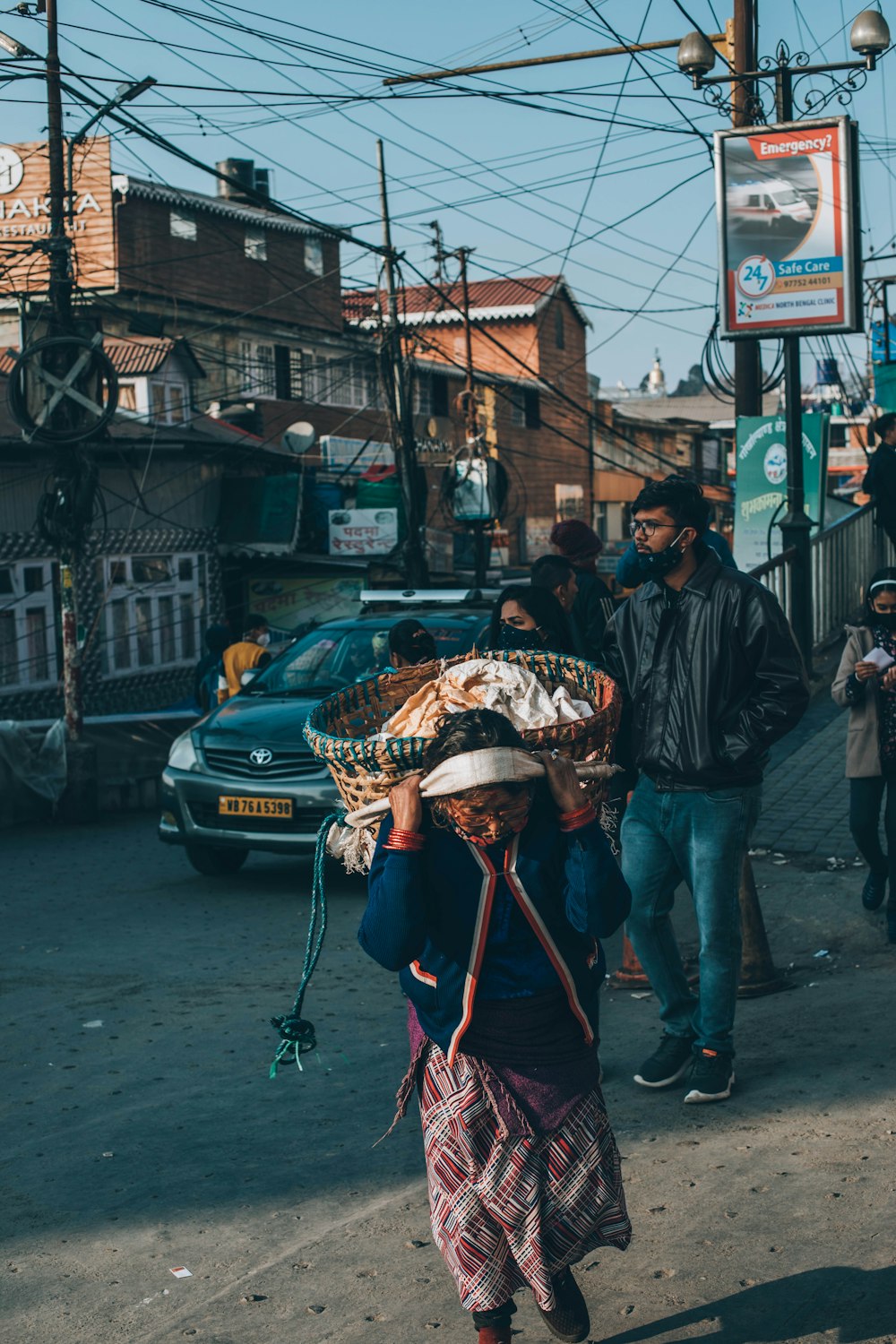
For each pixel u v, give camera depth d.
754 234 12.09
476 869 2.86
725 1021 4.59
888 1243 3.51
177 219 31.61
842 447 53.16
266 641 16.17
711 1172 4.02
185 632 25.48
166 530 24.91
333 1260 3.67
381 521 27.12
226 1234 3.90
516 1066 2.92
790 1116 4.39
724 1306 3.29
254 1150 4.54
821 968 6.21
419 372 38.72
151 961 7.37
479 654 3.75
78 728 12.73
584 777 3.01
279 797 8.90
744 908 5.80
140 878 9.84
